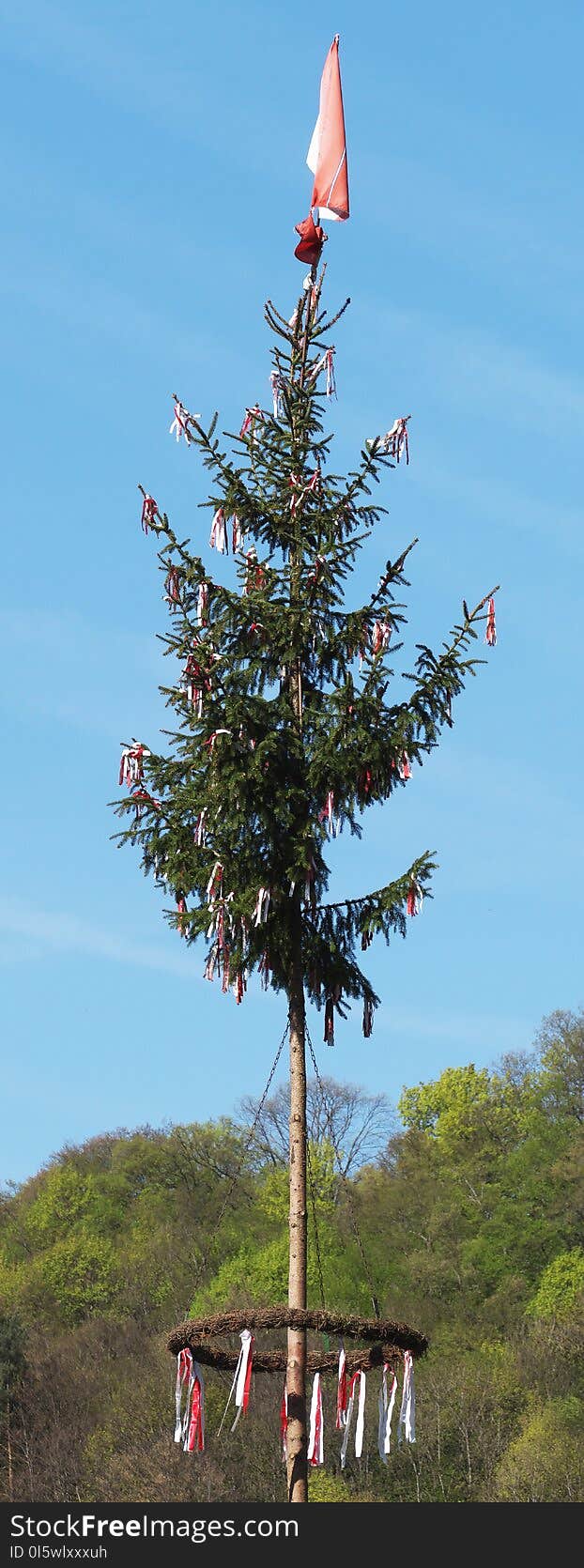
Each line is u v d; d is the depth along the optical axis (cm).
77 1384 5312
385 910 1535
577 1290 6000
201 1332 1475
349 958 1577
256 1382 4662
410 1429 1480
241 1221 7162
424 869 1519
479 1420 4900
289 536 1612
